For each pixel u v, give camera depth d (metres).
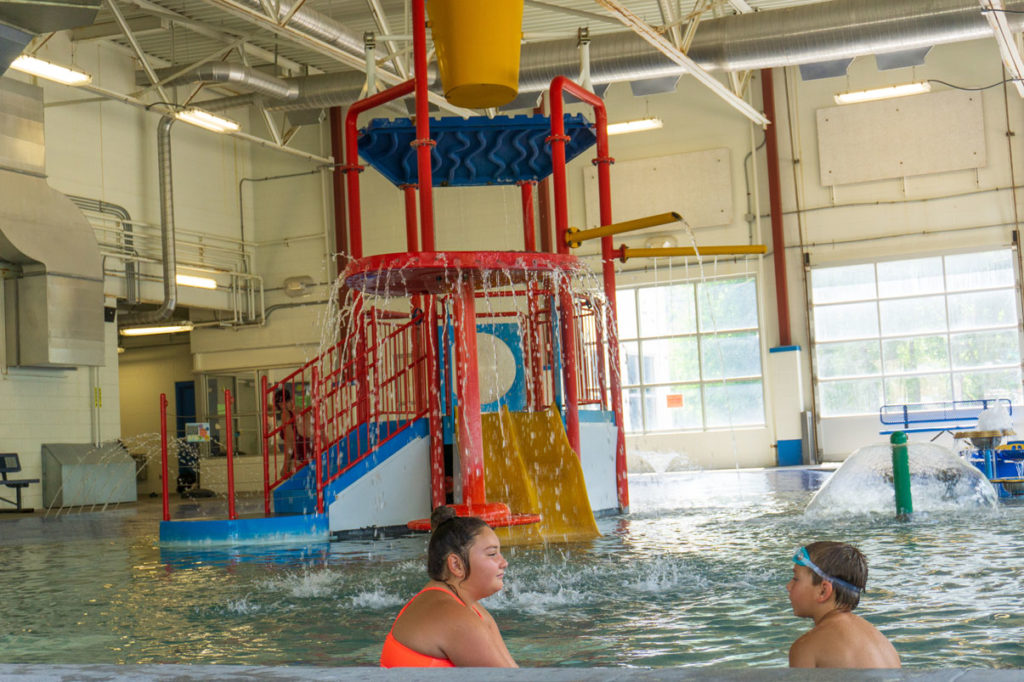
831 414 20.59
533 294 10.82
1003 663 3.44
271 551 8.67
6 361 16.94
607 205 10.76
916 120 20.00
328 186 22.73
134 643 4.63
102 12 17.89
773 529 8.30
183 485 22.14
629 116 21.80
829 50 15.06
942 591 4.92
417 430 10.20
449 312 10.38
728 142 21.20
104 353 18.09
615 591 5.43
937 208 19.91
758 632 4.14
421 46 8.57
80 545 10.31
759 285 20.98
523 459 9.46
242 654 4.25
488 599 5.30
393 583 6.22
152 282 20.11
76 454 17.98
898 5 14.52
